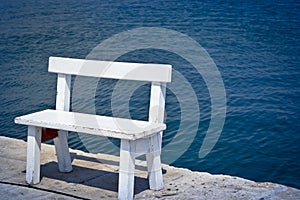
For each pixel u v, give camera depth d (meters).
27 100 12.62
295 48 21.03
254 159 8.76
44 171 4.94
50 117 4.43
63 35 23.86
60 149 4.87
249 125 10.60
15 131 10.00
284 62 18.05
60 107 4.83
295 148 9.27
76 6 37.81
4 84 14.42
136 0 41.50
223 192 4.34
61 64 4.76
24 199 4.21
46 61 17.84
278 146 9.41
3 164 5.12
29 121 4.34
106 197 4.27
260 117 11.18
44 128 4.60
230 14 32.81
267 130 10.30
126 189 4.08
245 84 14.49
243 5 37.47
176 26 27.09
